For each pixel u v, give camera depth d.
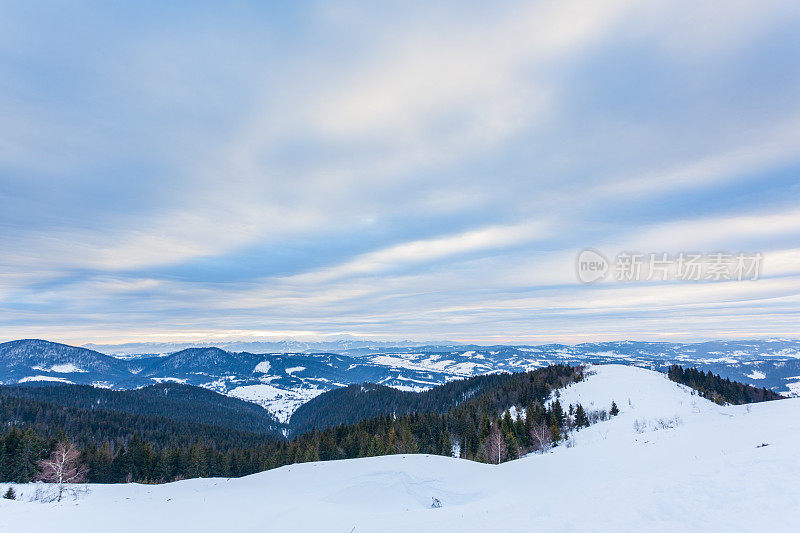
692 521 12.45
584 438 75.88
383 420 120.44
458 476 39.47
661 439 38.38
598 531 12.90
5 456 72.94
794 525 10.81
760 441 25.83
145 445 99.56
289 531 22.27
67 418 185.75
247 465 105.94
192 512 31.09
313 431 124.19
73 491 45.41
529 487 31.92
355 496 31.84
